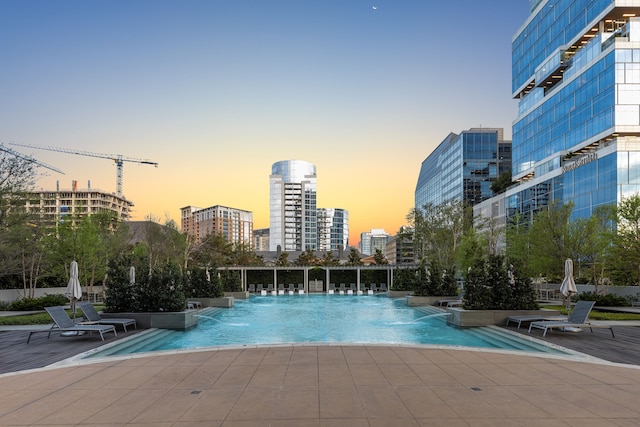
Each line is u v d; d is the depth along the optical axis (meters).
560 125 49.69
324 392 7.20
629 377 8.17
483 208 73.00
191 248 59.50
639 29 40.09
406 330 18.70
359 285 50.28
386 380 7.96
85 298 33.41
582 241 27.19
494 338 15.29
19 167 26.36
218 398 6.91
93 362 9.71
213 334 17.56
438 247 48.31
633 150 37.97
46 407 6.53
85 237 33.16
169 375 8.44
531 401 6.69
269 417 6.00
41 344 12.95
